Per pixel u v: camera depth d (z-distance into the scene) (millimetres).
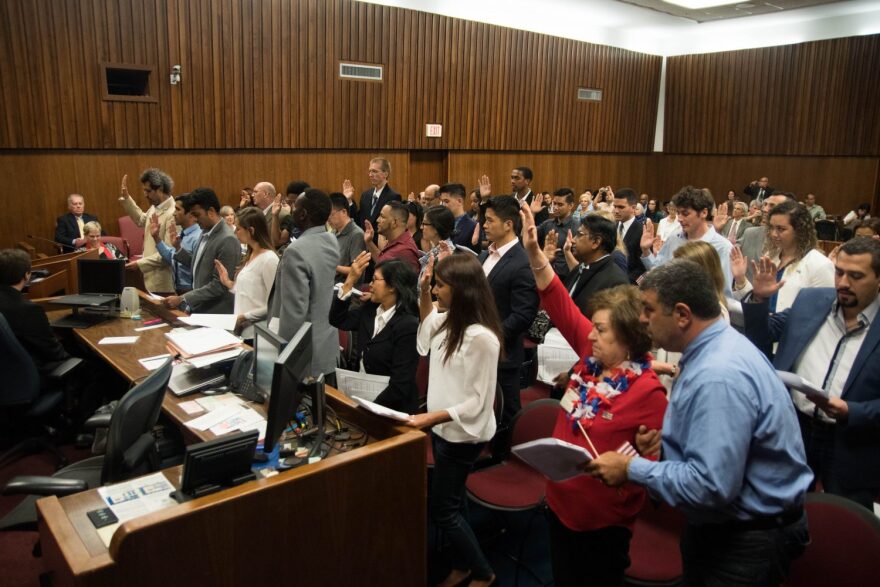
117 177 7336
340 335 4391
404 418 2309
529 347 4414
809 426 2568
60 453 3857
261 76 8133
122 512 1868
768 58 12133
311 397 2406
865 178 11406
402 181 9781
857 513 1982
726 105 12727
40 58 6660
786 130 12078
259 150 8344
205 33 7645
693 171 13375
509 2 10531
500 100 10703
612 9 10977
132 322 4102
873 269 2273
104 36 6996
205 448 1908
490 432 2576
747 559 1666
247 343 3738
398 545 2236
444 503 2586
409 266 3057
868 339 2316
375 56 9086
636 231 5875
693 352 1726
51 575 1847
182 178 7789
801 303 2600
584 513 2037
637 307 2014
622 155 13117
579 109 11984
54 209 6984
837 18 11344
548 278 2572
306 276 3258
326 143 8836
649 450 1954
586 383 2133
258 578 1887
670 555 2355
